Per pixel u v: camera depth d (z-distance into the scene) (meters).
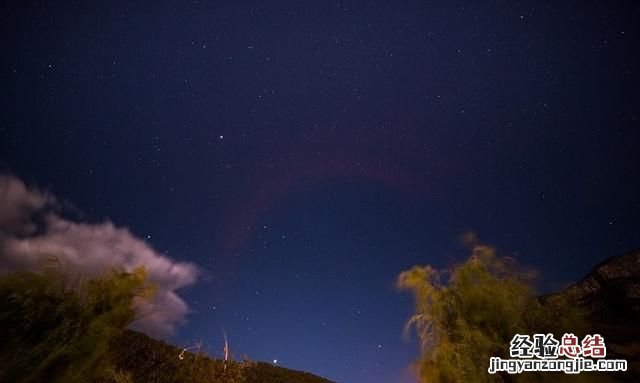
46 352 4.04
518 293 4.48
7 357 3.88
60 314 4.27
